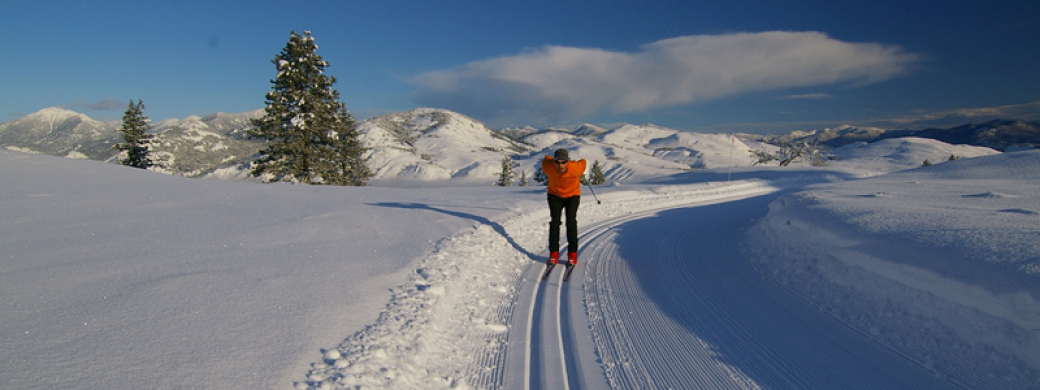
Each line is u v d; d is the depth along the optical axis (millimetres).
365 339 2832
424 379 2668
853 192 6754
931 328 3135
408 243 5523
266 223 6133
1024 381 2508
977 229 3648
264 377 2246
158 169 42562
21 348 2264
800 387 2766
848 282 4047
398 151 163375
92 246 4422
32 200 6816
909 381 2779
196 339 2539
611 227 8820
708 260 5969
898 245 3771
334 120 29734
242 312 2990
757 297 4418
